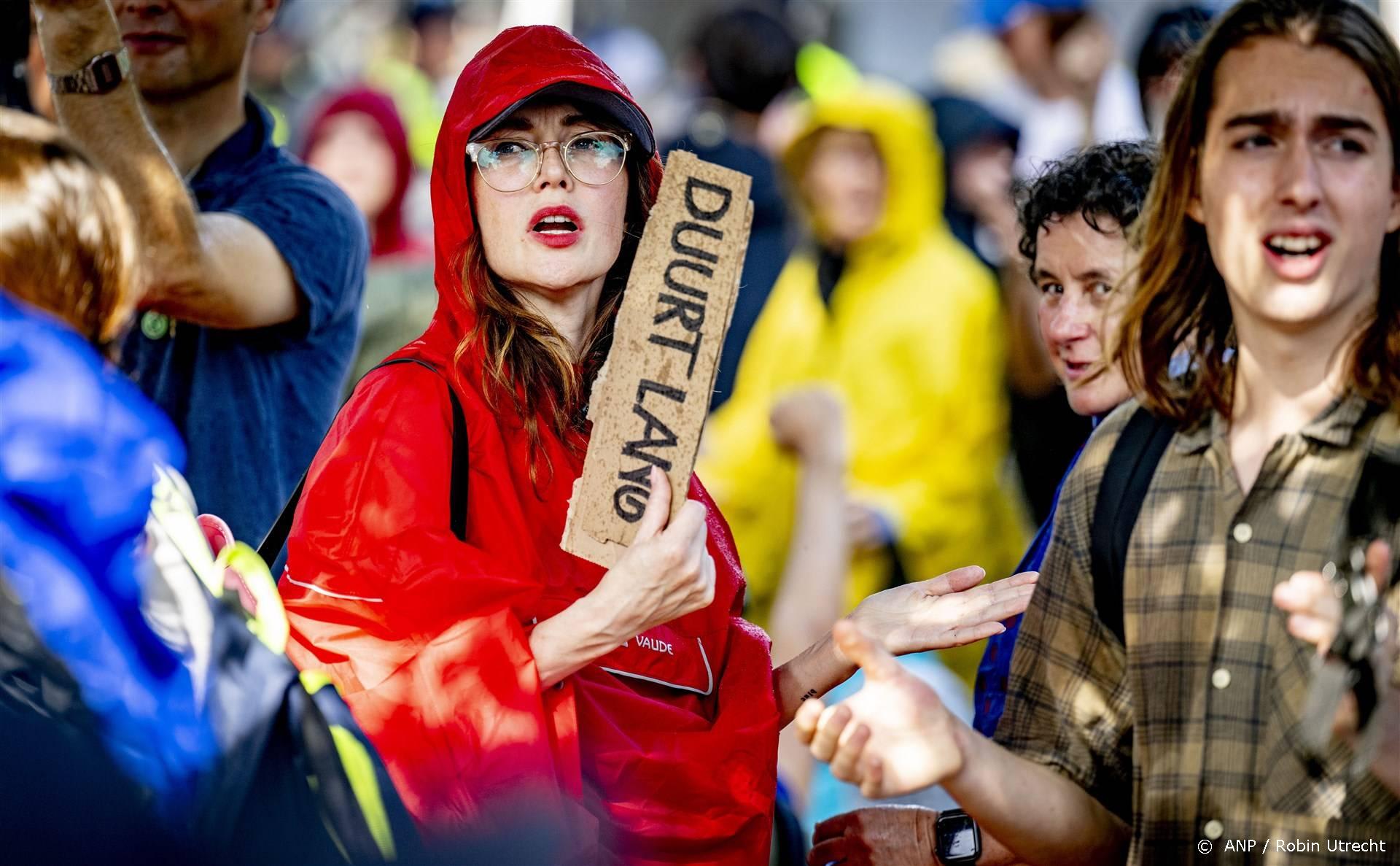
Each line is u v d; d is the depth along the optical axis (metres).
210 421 5.73
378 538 4.25
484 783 4.07
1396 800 3.63
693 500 4.42
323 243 5.95
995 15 11.98
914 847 4.72
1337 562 3.68
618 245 4.62
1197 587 3.83
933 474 9.29
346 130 9.58
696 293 4.20
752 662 4.69
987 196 10.80
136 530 3.65
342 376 6.20
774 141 10.91
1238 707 3.77
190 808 3.62
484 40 14.58
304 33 16.41
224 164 5.99
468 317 4.52
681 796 4.37
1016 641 4.18
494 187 4.50
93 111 5.10
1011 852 4.26
